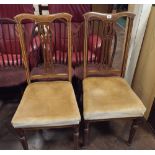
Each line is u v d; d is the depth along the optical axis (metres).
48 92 1.27
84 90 1.30
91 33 1.44
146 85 1.56
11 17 1.67
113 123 1.61
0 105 1.78
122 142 1.44
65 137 1.48
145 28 1.47
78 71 1.60
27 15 1.16
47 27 1.22
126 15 1.22
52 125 1.11
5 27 1.69
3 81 1.59
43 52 1.30
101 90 1.29
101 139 1.46
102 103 1.17
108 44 1.33
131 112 1.16
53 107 1.14
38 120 1.07
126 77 1.75
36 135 1.49
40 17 1.17
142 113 1.17
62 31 1.56
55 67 1.50
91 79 1.41
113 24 1.26
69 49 1.30
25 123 1.07
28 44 1.50
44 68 1.38
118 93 1.26
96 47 1.44
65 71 1.46
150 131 1.53
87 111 1.13
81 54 1.55
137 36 1.51
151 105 1.53
